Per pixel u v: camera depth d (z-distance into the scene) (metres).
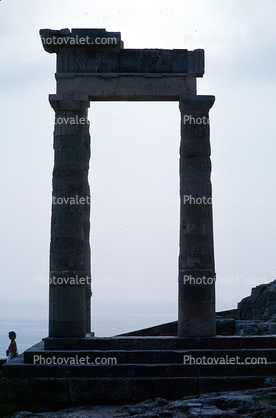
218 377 16.42
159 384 16.31
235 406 14.38
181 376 16.53
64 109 18.59
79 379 16.36
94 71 18.88
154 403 15.31
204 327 17.58
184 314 17.72
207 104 18.56
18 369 16.53
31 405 16.34
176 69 18.83
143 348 17.30
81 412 15.42
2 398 16.34
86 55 18.92
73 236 18.11
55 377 16.47
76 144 18.50
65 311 17.75
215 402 14.70
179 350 17.05
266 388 15.61
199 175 18.19
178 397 16.27
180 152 18.69
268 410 13.67
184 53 18.94
